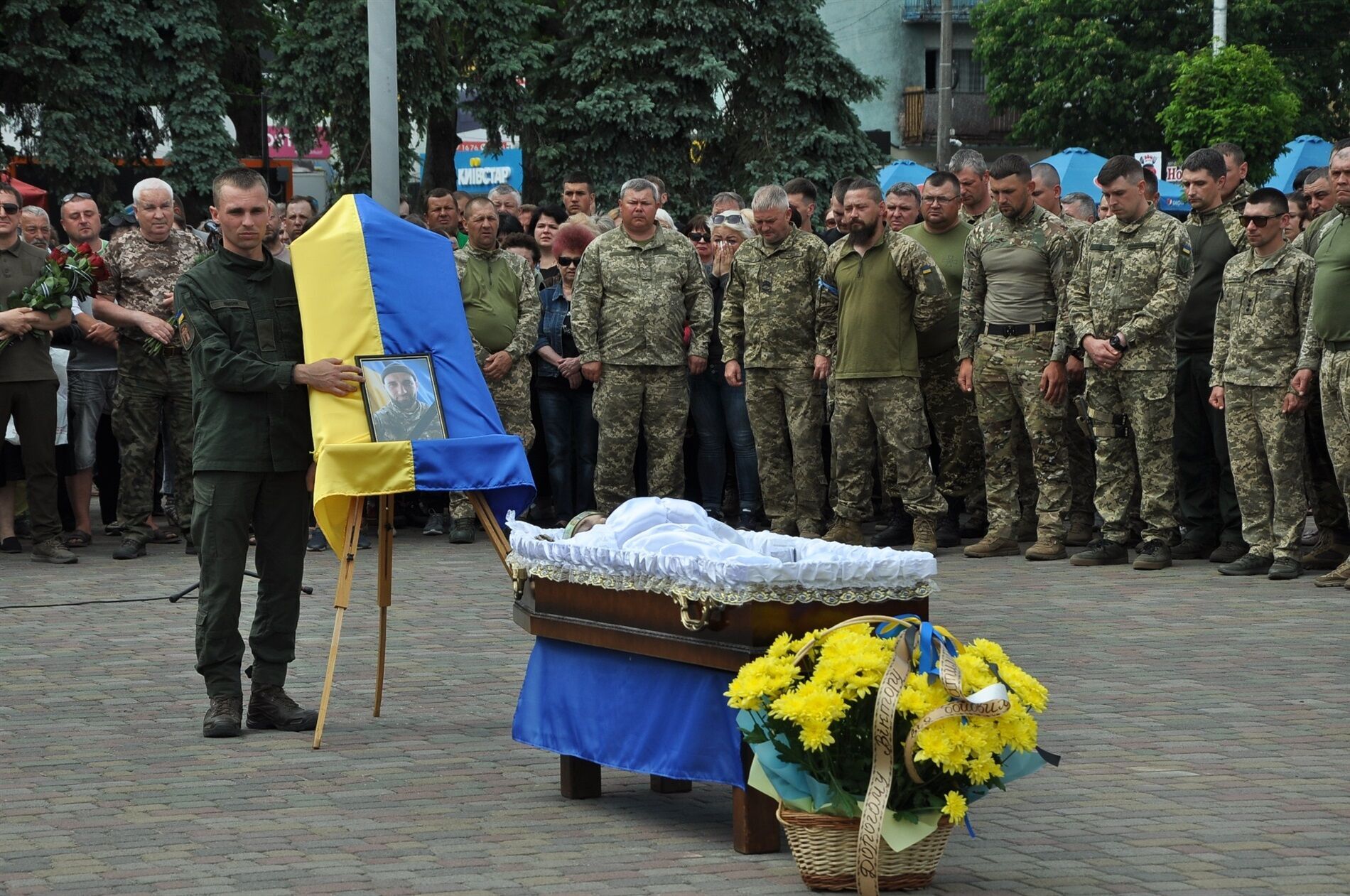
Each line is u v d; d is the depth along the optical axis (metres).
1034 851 5.88
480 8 29.00
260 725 7.91
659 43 29.94
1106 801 6.52
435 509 15.08
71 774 7.01
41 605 11.26
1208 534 13.02
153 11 28.27
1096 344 12.06
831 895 5.45
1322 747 7.35
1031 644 9.62
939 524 13.71
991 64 51.50
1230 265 11.99
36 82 27.78
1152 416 12.20
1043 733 7.62
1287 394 11.72
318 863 5.75
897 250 12.73
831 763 5.45
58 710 8.24
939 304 12.77
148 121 29.08
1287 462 11.82
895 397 12.91
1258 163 29.25
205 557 7.76
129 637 10.14
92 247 14.01
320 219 7.96
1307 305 11.65
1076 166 29.39
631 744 6.24
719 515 14.72
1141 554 12.48
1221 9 42.53
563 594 6.57
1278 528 11.94
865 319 12.86
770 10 31.05
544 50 29.95
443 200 15.12
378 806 6.51
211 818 6.33
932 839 5.46
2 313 12.75
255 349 7.75
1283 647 9.52
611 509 13.91
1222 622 10.27
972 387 13.05
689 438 15.22
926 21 58.78
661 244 13.76
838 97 31.53
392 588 11.78
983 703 5.36
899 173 31.61
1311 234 12.45
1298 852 5.84
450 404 7.75
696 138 30.69
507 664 9.28
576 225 14.71
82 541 14.20
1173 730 7.65
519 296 14.29
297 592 7.98
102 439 15.06
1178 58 46.47
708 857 5.86
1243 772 6.94
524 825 6.27
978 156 14.01
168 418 13.73
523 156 31.41
